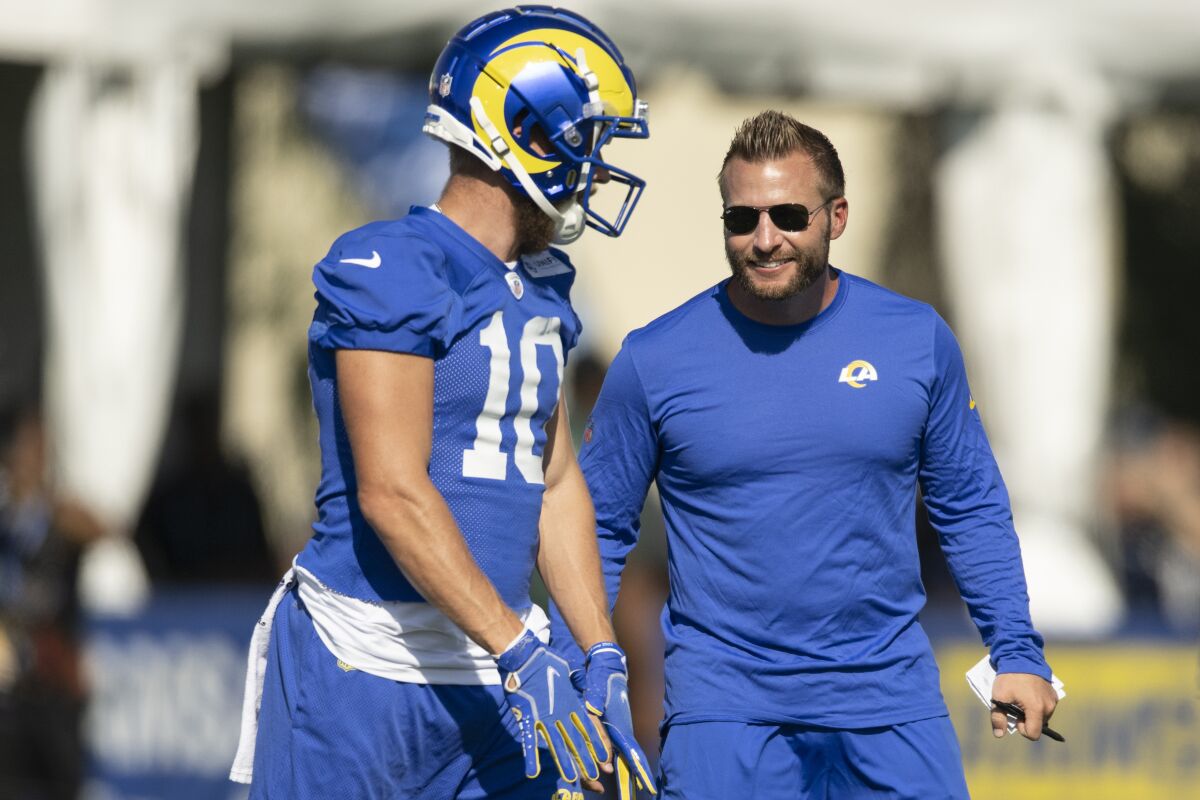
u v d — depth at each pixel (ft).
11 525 83.30
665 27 91.40
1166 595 106.63
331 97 154.81
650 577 87.56
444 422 37.73
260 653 40.65
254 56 94.32
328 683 38.37
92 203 96.63
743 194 42.27
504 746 39.83
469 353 37.52
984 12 95.35
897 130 140.67
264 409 154.30
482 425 38.14
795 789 43.24
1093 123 98.22
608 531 45.65
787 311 43.68
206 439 99.30
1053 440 100.99
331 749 38.40
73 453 97.81
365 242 36.91
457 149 38.24
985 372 101.96
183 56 94.27
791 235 42.06
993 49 95.55
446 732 38.78
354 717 38.22
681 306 45.44
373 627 38.14
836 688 43.14
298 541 114.21
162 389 98.84
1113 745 81.76
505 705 39.45
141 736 84.33
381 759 38.34
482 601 36.14
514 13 38.29
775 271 42.27
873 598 43.42
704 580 44.21
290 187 155.43
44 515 83.56
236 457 101.71
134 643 84.69
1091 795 81.41
